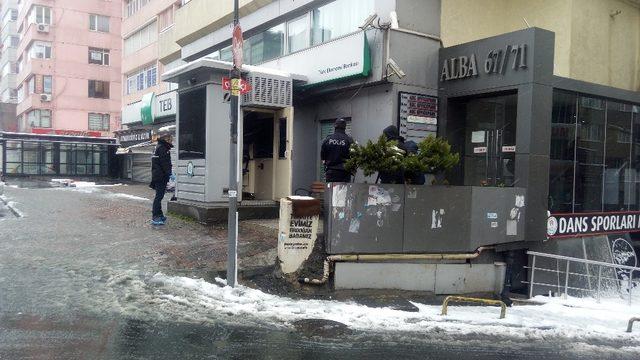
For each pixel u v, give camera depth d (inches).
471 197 366.6
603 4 544.7
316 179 533.0
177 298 265.1
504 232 385.7
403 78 443.2
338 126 358.0
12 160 1089.4
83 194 665.0
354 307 283.9
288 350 216.7
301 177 548.4
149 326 229.3
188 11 791.1
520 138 403.5
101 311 242.2
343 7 497.7
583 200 478.3
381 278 332.8
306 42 548.4
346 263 321.7
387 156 330.6
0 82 2299.5
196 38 789.9
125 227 411.2
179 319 240.8
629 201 532.4
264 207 446.3
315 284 313.0
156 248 350.3
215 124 430.9
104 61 1769.2
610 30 555.2
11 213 481.1
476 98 457.7
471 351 234.5
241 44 288.5
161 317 241.0
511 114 433.4
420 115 453.4
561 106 455.8
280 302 277.0
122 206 527.2
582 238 474.9
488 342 249.9
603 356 243.9
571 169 465.4
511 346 247.1
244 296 278.2
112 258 326.3
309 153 539.5
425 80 457.4
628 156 527.5
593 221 480.1
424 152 338.3
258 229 400.8
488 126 450.3
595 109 489.4
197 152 445.1
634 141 533.0
